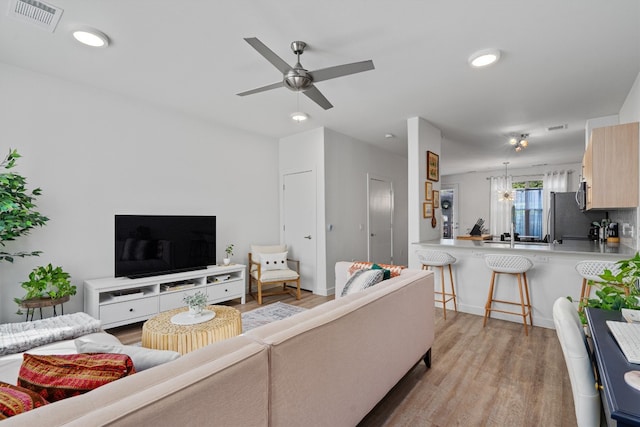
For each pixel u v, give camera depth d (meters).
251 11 2.05
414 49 2.51
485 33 2.29
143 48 2.52
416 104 3.72
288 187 5.23
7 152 2.82
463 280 3.86
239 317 2.47
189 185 4.16
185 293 3.66
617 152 2.92
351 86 3.21
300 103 3.73
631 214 3.40
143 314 3.31
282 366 1.12
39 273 2.74
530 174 8.23
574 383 1.11
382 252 6.16
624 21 2.13
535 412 1.88
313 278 4.88
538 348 2.78
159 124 3.86
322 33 2.29
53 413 0.66
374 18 2.13
